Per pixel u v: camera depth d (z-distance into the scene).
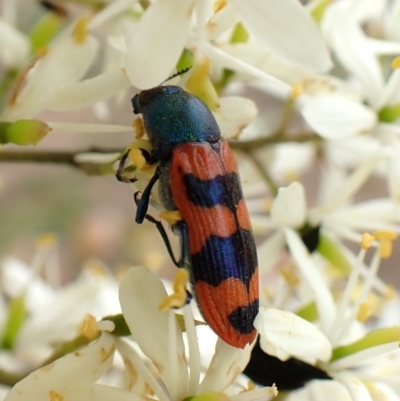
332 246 0.09
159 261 0.11
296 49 0.08
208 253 0.07
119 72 0.08
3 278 0.10
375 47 0.09
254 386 0.08
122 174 0.08
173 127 0.08
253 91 0.14
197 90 0.08
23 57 0.09
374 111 0.09
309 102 0.08
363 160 0.09
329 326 0.08
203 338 0.09
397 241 0.18
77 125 0.08
